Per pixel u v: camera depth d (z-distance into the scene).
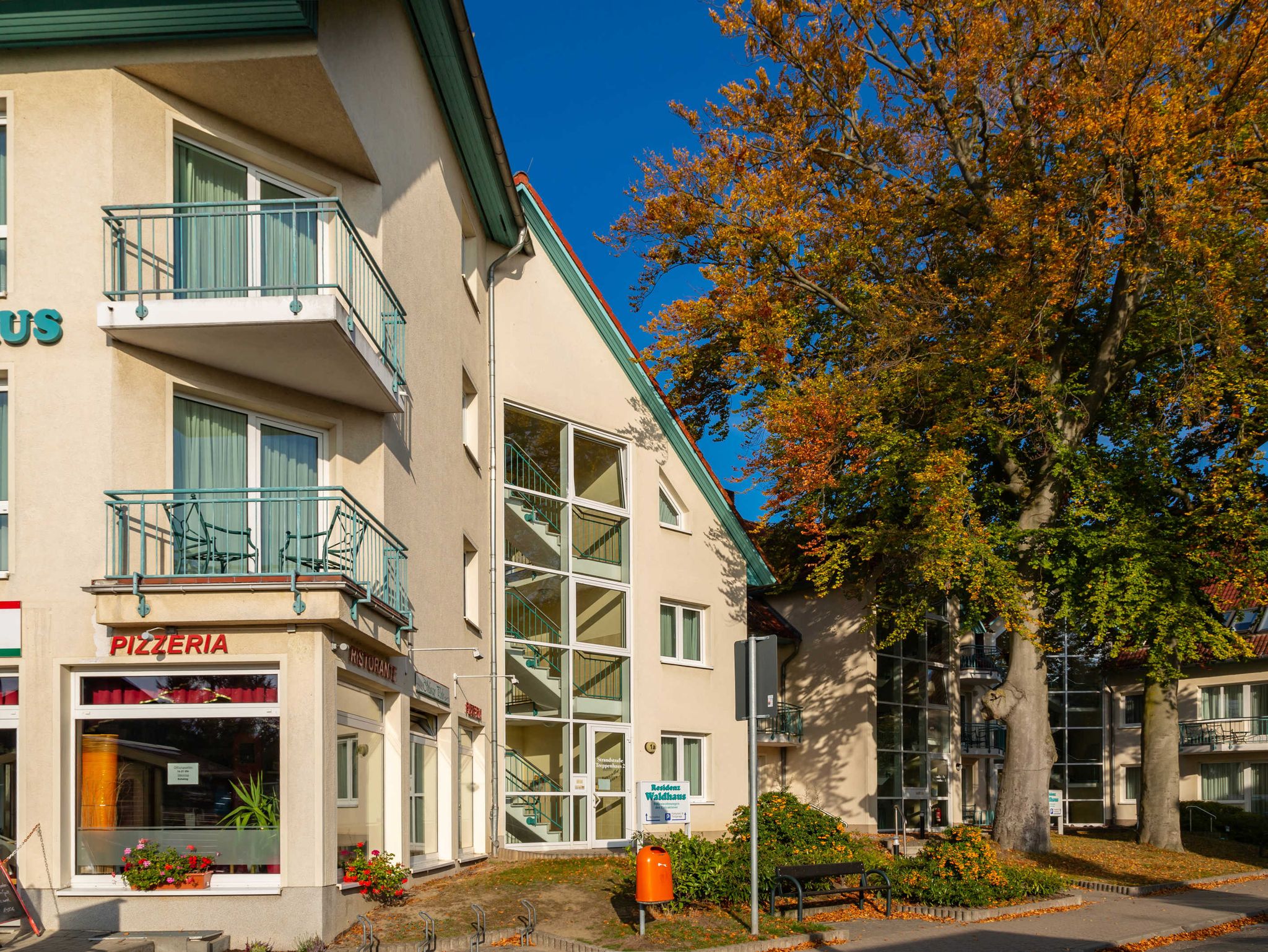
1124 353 24.83
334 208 11.43
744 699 11.59
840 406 21.70
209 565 11.80
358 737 12.70
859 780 30.75
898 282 23.73
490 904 13.05
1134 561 21.52
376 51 13.66
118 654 10.76
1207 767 40.53
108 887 10.58
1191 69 19.53
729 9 23.95
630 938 11.70
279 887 10.63
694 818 23.50
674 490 24.67
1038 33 21.14
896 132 24.48
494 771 19.12
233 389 12.05
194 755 10.90
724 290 22.98
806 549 23.08
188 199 12.15
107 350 11.02
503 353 20.67
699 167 24.16
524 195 21.20
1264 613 39.22
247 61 11.42
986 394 22.39
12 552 10.81
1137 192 20.64
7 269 11.20
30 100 11.31
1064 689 41.88
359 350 11.70
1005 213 20.64
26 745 10.62
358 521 12.18
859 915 14.49
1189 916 15.60
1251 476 21.16
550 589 21.22
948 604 35.16
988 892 15.23
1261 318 20.81
